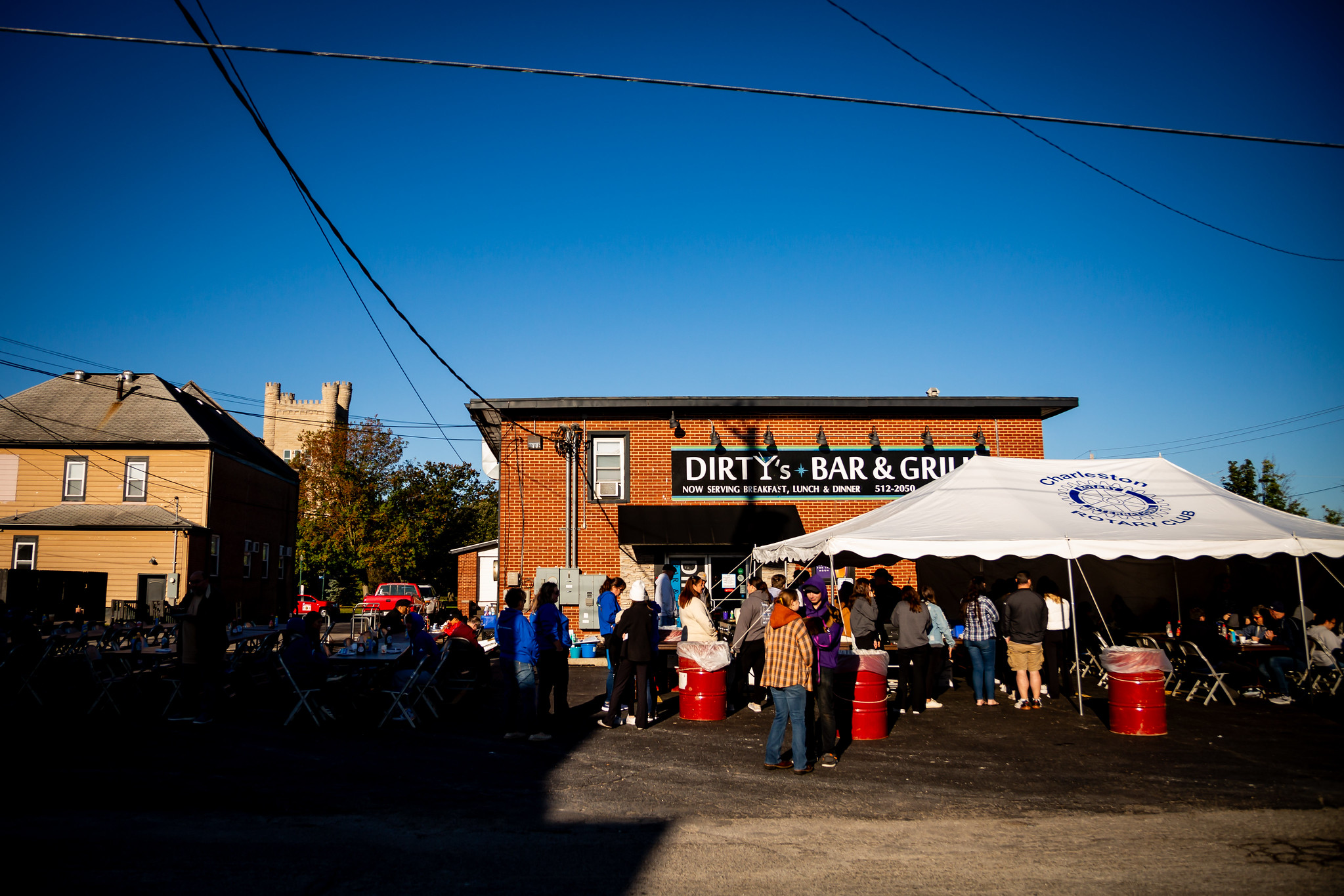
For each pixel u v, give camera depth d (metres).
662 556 21.69
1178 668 14.12
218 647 11.54
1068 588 19.66
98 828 6.64
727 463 22.03
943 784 8.20
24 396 35.38
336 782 8.20
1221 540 11.80
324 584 51.22
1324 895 5.34
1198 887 5.45
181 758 9.21
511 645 10.79
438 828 6.75
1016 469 14.68
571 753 9.64
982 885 5.51
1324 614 18.25
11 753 9.45
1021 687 12.71
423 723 11.70
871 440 22.25
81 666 14.86
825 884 5.53
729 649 12.41
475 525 57.66
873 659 10.49
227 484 35.81
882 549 11.96
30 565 31.52
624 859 6.02
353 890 5.40
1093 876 5.66
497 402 21.67
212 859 5.95
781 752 9.59
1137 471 14.80
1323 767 8.80
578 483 21.72
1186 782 8.23
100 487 33.72
